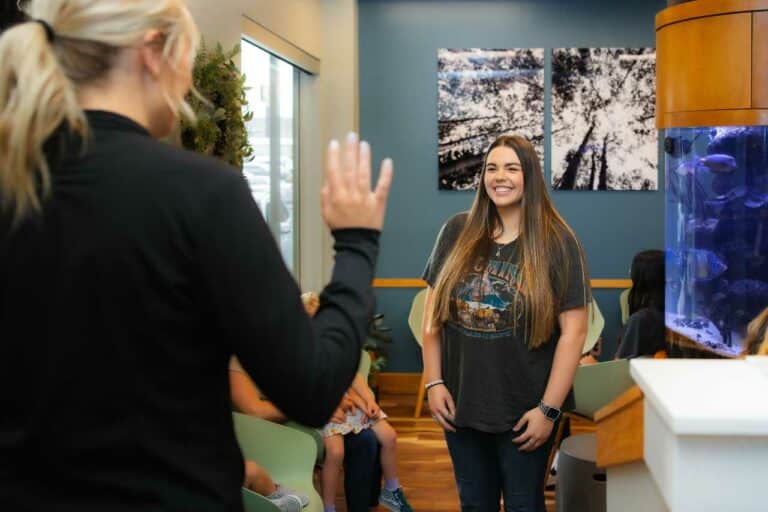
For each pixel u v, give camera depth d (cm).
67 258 104
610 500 169
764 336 182
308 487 299
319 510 298
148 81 114
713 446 115
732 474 115
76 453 103
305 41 570
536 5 641
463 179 652
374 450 397
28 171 105
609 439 159
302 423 109
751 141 275
